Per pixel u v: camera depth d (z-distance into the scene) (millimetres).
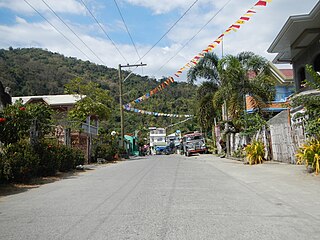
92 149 26453
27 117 12875
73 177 14555
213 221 6102
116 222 6066
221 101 28219
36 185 11938
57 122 23156
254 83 24484
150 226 5766
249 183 11367
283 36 18328
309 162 12359
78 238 5133
